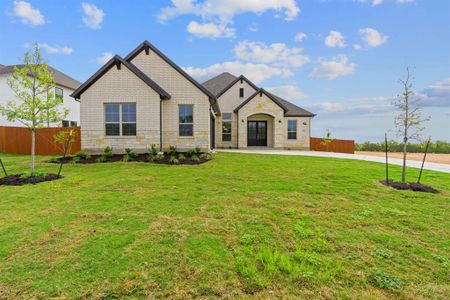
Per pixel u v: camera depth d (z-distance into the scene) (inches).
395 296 94.0
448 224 160.7
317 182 277.9
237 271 107.7
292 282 100.7
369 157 613.0
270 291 95.7
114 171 345.4
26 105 302.0
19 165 393.4
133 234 142.0
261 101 821.2
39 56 310.5
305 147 854.5
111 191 237.3
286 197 218.4
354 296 93.4
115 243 131.2
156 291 95.7
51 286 98.3
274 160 481.7
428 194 232.1
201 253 121.6
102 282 100.6
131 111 501.7
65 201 204.8
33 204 196.9
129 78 496.4
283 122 827.4
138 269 108.7
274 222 161.0
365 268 110.7
